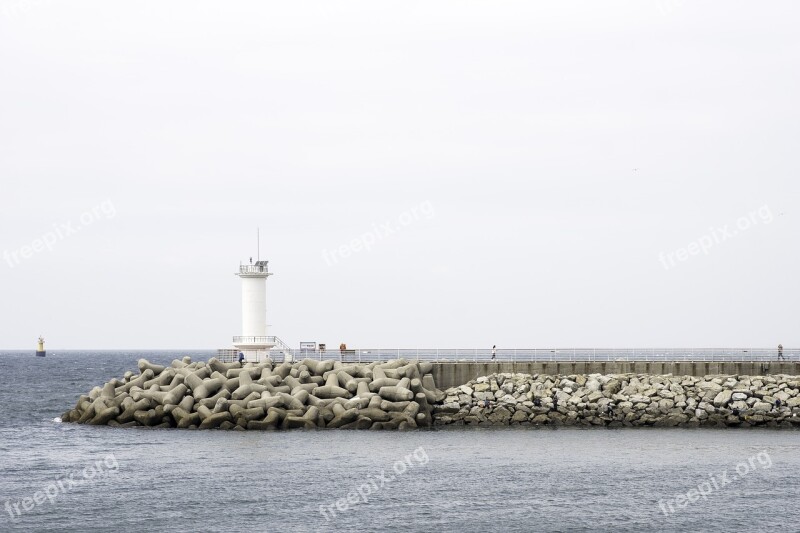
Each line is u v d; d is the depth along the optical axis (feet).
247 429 206.80
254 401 210.18
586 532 133.90
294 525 136.26
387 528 134.72
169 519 139.23
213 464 173.37
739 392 213.46
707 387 215.72
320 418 208.85
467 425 212.84
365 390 213.25
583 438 198.29
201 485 157.99
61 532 133.69
